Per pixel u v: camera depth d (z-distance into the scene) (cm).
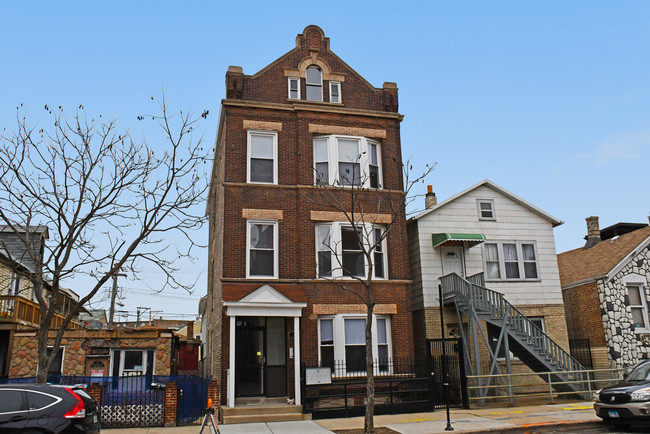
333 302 1814
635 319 2123
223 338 1698
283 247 1839
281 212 1867
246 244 1819
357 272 1881
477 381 1839
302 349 1747
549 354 1827
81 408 986
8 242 2627
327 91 2045
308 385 1647
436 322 2034
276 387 1744
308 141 1955
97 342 2120
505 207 2234
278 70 2025
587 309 2198
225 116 1945
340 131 1981
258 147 1928
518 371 2055
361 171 1958
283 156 1927
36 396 975
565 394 1852
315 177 1925
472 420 1441
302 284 1809
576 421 1366
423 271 2081
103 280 1255
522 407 1684
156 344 2161
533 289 2167
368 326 1317
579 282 2230
